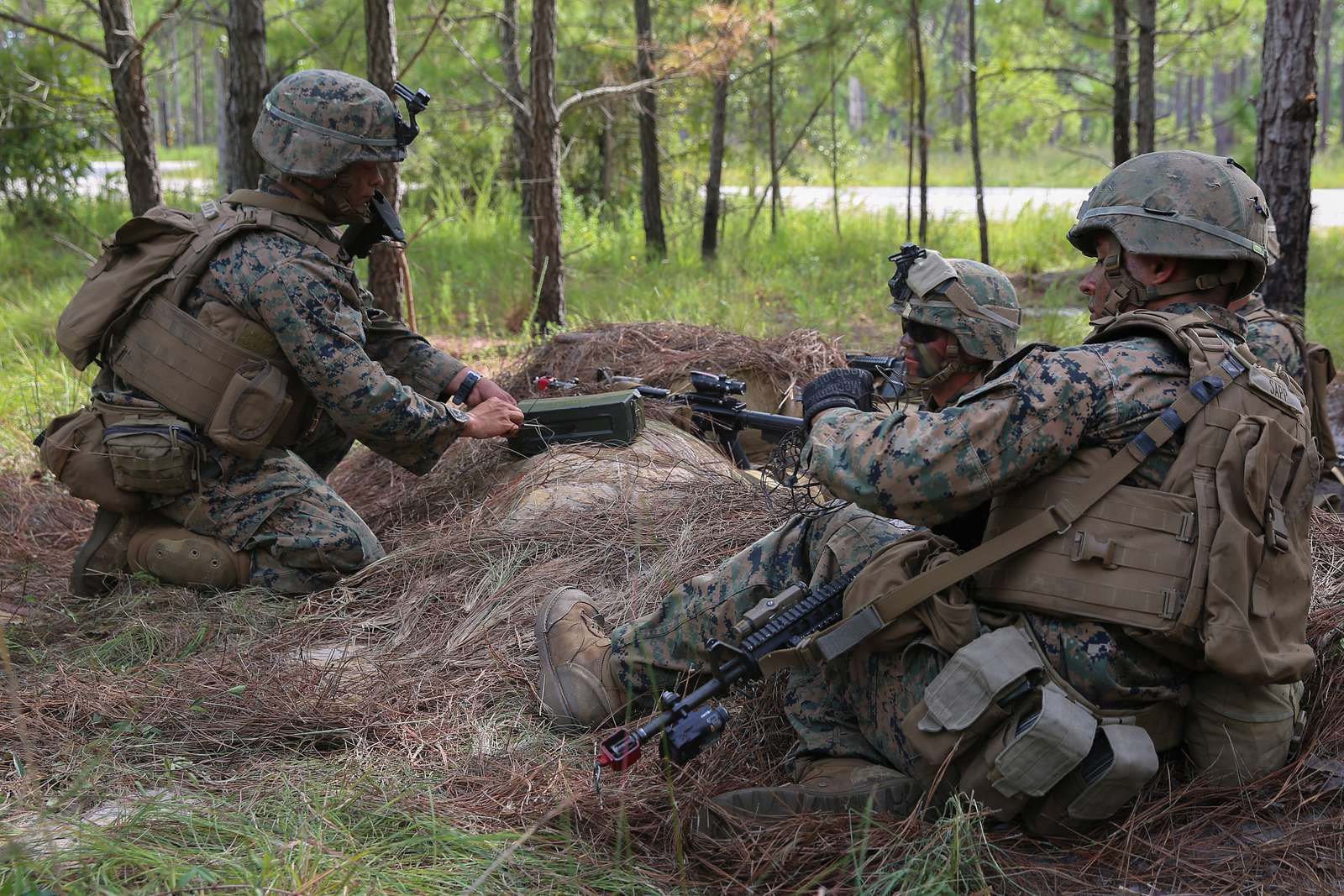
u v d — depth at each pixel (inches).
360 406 143.3
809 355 210.7
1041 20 458.9
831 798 88.3
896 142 757.3
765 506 149.4
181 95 1609.3
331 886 79.0
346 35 400.2
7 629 133.2
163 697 113.7
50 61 515.2
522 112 361.1
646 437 175.8
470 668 122.6
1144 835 88.3
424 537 157.8
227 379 140.0
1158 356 83.8
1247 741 88.7
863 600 88.7
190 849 84.7
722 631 105.0
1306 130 253.0
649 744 103.0
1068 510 82.3
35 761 101.3
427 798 95.1
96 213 547.5
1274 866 84.9
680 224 503.8
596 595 133.7
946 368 102.9
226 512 144.6
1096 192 91.0
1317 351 151.8
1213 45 517.0
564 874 84.2
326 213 146.9
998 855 85.2
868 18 428.1
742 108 565.9
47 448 141.9
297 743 108.1
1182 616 80.0
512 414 159.2
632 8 484.7
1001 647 82.7
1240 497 80.8
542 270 297.6
